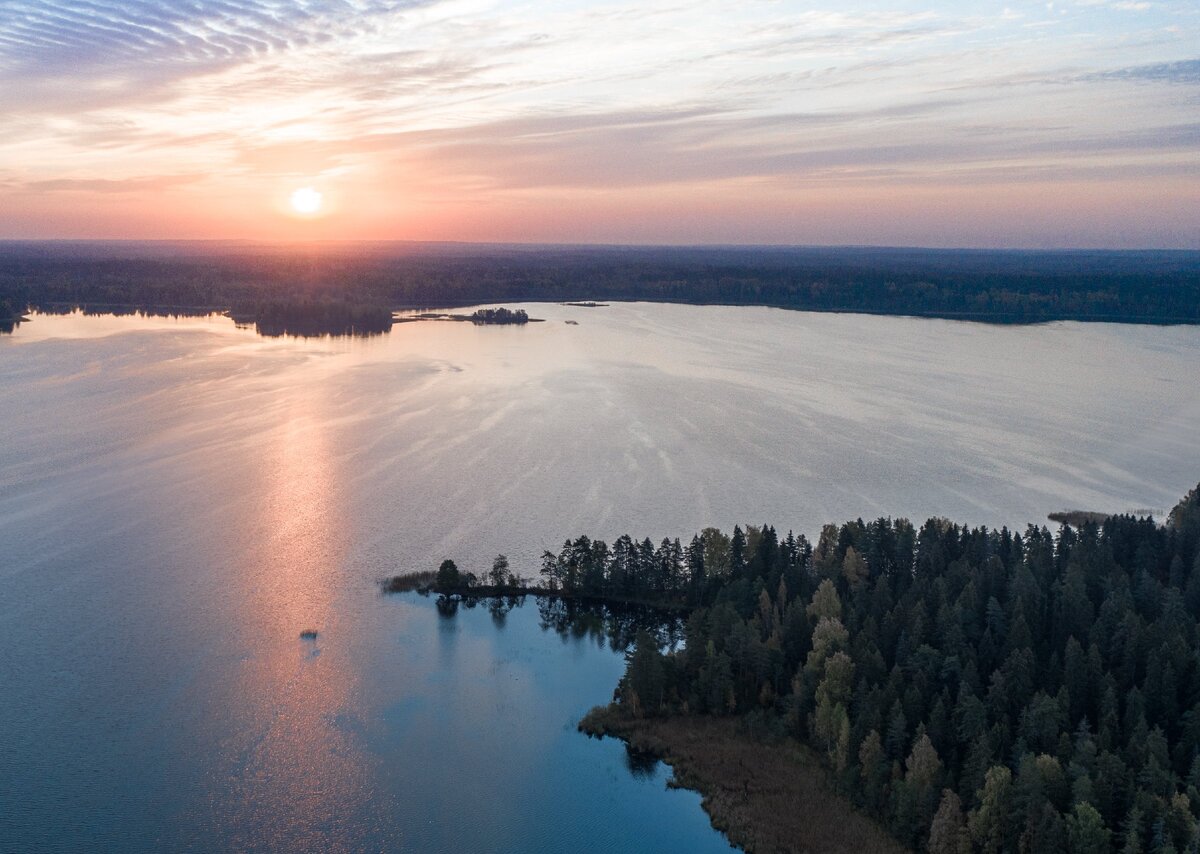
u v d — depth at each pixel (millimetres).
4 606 122562
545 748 97000
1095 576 114125
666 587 132750
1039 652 100188
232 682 106438
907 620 103625
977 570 113562
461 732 99188
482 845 83062
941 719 87312
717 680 102500
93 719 98750
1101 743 81625
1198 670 89312
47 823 83938
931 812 81188
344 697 104625
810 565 129500
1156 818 73125
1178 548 127125
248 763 92750
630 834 84500
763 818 85312
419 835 84000
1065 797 77812
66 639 114500
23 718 98625
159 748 94438
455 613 125688
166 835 83062
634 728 100000
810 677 98688
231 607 123812
